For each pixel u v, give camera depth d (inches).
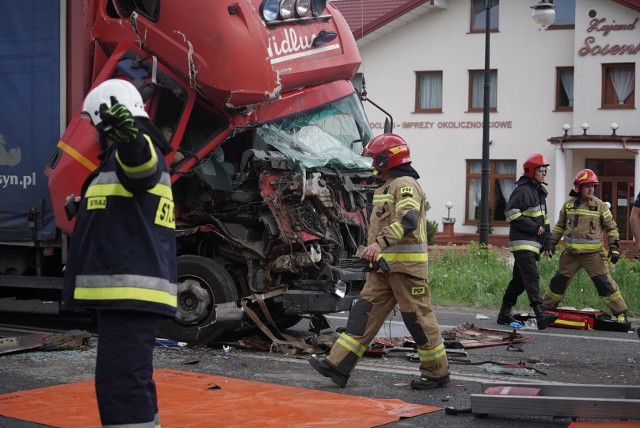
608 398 251.3
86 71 385.1
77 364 322.7
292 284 370.3
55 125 390.6
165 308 182.2
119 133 169.0
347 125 404.2
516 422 250.4
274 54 365.7
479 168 1414.9
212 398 269.1
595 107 1326.3
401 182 291.9
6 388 282.0
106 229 181.2
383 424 243.0
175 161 363.9
